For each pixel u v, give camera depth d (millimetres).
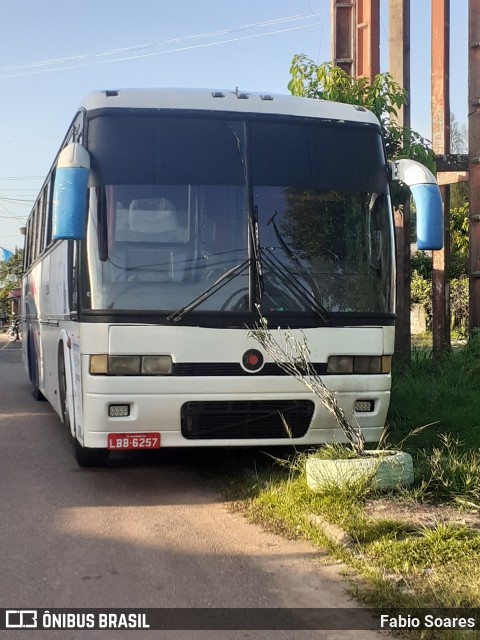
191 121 6551
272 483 6504
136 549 5219
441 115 12648
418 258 27422
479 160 12094
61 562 4977
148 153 6391
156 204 6297
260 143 6613
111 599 4395
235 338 6227
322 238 6574
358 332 6523
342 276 6559
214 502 6367
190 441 6293
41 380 11008
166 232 6270
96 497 6527
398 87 10734
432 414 8977
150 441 6242
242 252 6348
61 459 8031
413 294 26875
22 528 5672
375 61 13164
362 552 4969
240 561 4980
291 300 6383
